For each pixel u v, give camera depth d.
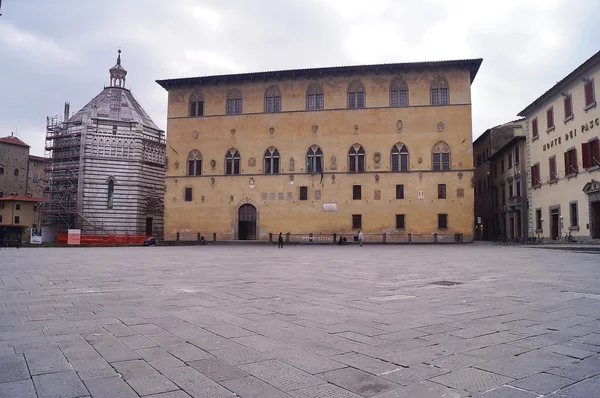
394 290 12.72
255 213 59.59
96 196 69.50
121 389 4.95
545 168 48.75
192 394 4.81
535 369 5.58
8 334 7.42
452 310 9.49
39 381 5.19
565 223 44.19
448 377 5.31
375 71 57.59
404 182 55.97
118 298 11.30
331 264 23.19
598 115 38.31
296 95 59.50
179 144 61.91
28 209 79.19
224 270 19.67
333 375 5.39
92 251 41.69
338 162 57.69
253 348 6.56
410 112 56.56
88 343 6.85
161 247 52.53
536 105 50.69
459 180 54.88
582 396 4.71
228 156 60.75
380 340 7.00
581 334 7.33
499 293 11.90
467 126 55.31
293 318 8.72
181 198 61.22
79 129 71.19
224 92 61.47
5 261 26.12
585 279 14.93
